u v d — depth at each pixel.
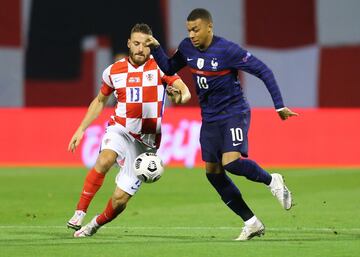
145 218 38.81
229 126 30.25
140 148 32.53
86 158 66.44
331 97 76.94
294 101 77.31
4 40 76.56
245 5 76.62
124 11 76.50
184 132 65.38
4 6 76.38
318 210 41.38
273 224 36.25
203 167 64.75
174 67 31.25
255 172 30.42
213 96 30.39
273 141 65.81
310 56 76.88
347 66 76.50
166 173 60.91
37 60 76.81
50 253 27.48
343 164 65.31
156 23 76.06
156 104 32.12
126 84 31.95
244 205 30.98
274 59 77.19
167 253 27.38
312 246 28.80
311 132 65.69
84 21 76.69
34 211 41.72
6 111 67.75
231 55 29.91
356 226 35.31
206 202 45.50
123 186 31.59
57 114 67.38
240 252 27.52
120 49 76.81
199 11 29.94
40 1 76.69
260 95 74.88
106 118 66.19
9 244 29.69
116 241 30.47
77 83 76.88
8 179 57.75
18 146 67.44
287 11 76.75
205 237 32.00
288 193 30.69
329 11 76.56
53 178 58.41
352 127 65.50
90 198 32.03
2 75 76.69
